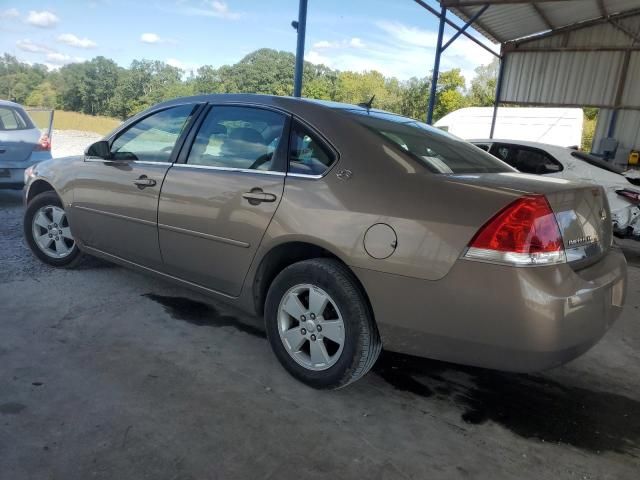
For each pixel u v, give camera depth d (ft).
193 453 6.93
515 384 9.68
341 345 8.33
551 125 52.54
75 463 6.57
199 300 12.43
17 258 14.60
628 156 47.88
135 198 11.26
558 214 7.28
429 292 7.38
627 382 10.14
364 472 6.83
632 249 24.52
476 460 7.30
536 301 6.81
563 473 7.17
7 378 8.42
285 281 8.89
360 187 8.13
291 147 9.19
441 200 7.47
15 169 22.30
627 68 47.88
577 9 43.86
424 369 10.02
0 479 6.19
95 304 11.75
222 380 8.90
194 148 10.64
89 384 8.43
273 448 7.18
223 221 9.60
